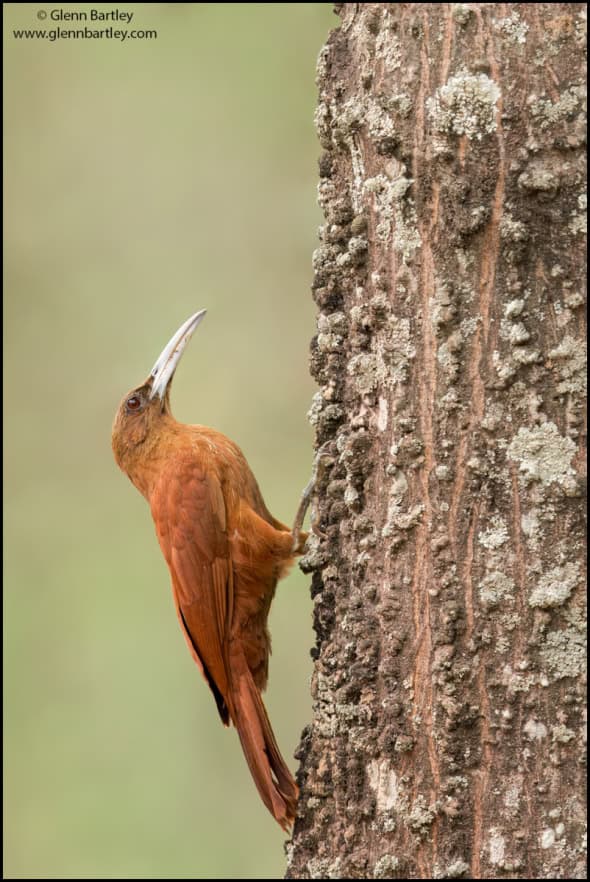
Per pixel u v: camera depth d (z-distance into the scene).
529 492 6.98
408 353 7.30
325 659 7.92
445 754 7.14
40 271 17.48
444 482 7.17
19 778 15.77
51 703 16.25
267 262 16.69
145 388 11.16
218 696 10.34
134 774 15.80
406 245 7.27
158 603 16.84
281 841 15.36
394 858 7.30
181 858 15.24
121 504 17.39
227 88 16.98
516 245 6.93
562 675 6.91
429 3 7.15
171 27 17.02
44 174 17.53
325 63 7.83
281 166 16.80
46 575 16.83
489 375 7.05
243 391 16.30
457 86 6.99
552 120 6.88
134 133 17.36
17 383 17.42
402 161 7.25
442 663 7.13
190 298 16.89
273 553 10.02
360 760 7.57
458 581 7.11
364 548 7.59
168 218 17.17
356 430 7.66
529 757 6.96
